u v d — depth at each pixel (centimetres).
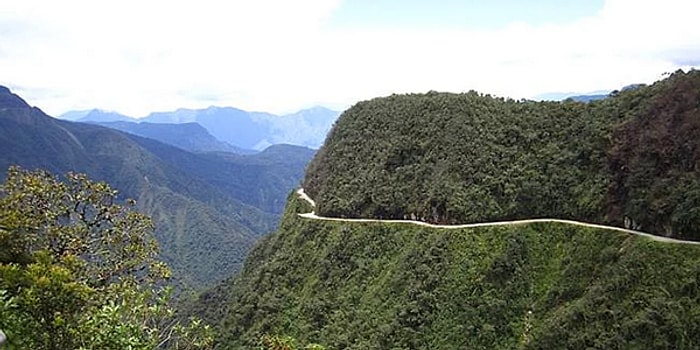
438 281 6188
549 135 7344
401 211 7681
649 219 5712
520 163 7181
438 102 8625
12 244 2570
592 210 6338
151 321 2375
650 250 5253
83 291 1744
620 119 6819
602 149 6700
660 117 6253
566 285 5681
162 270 3120
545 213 6688
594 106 7419
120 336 1803
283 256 8394
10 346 1556
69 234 2992
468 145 7612
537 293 5862
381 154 8525
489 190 7056
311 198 9725
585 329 5003
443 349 5622
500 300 5825
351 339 6284
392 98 9706
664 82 6781
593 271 5634
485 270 6091
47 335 1659
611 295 5081
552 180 6812
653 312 4659
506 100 8719
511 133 7562
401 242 7106
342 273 7325
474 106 8262
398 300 6331
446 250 6469
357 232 7619
